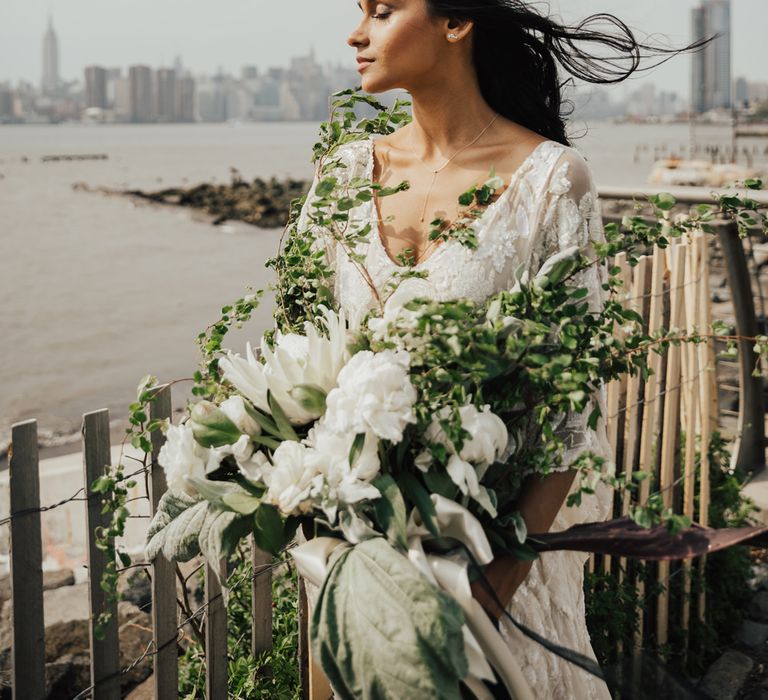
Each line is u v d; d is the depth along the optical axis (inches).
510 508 58.4
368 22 63.7
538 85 69.3
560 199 61.8
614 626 107.7
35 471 70.4
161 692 81.4
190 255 773.3
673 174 1115.3
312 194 71.3
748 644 125.4
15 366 383.2
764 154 2608.3
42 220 1056.8
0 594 135.2
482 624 50.0
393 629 46.7
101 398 335.0
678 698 99.0
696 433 134.1
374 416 49.1
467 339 50.3
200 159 3132.4
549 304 53.6
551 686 65.9
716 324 59.2
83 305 529.0
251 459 54.4
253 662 93.6
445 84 64.9
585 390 53.5
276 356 54.6
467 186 64.8
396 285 62.8
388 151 70.2
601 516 69.6
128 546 138.6
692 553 48.6
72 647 123.9
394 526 49.4
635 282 110.4
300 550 53.4
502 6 63.2
